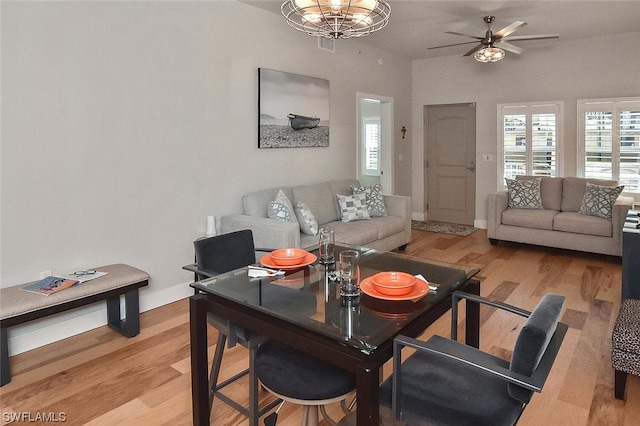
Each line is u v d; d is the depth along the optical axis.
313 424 1.87
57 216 3.00
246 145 4.32
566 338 2.99
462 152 7.05
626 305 2.50
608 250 4.84
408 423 1.50
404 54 6.75
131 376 2.55
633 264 2.97
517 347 1.36
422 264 2.33
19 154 2.79
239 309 1.82
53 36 2.89
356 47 5.79
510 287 4.09
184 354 2.82
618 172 5.63
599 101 5.67
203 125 3.90
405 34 5.50
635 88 5.54
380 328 1.56
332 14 1.70
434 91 7.11
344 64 5.58
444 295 1.87
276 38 4.55
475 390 1.55
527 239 5.38
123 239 3.39
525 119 6.21
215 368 2.21
